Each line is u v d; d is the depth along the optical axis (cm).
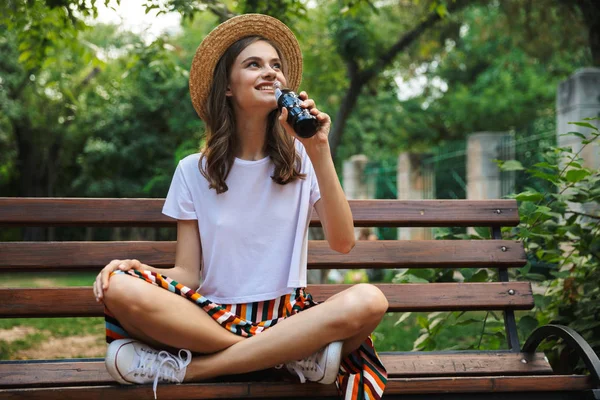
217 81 238
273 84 232
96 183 1728
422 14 1115
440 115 2203
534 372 257
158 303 200
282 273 229
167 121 1717
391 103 2067
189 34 1527
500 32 1278
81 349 538
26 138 1878
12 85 1616
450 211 289
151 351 207
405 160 1270
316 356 206
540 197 332
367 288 206
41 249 257
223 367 207
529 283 280
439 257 282
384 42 1256
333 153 1096
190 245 236
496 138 1023
